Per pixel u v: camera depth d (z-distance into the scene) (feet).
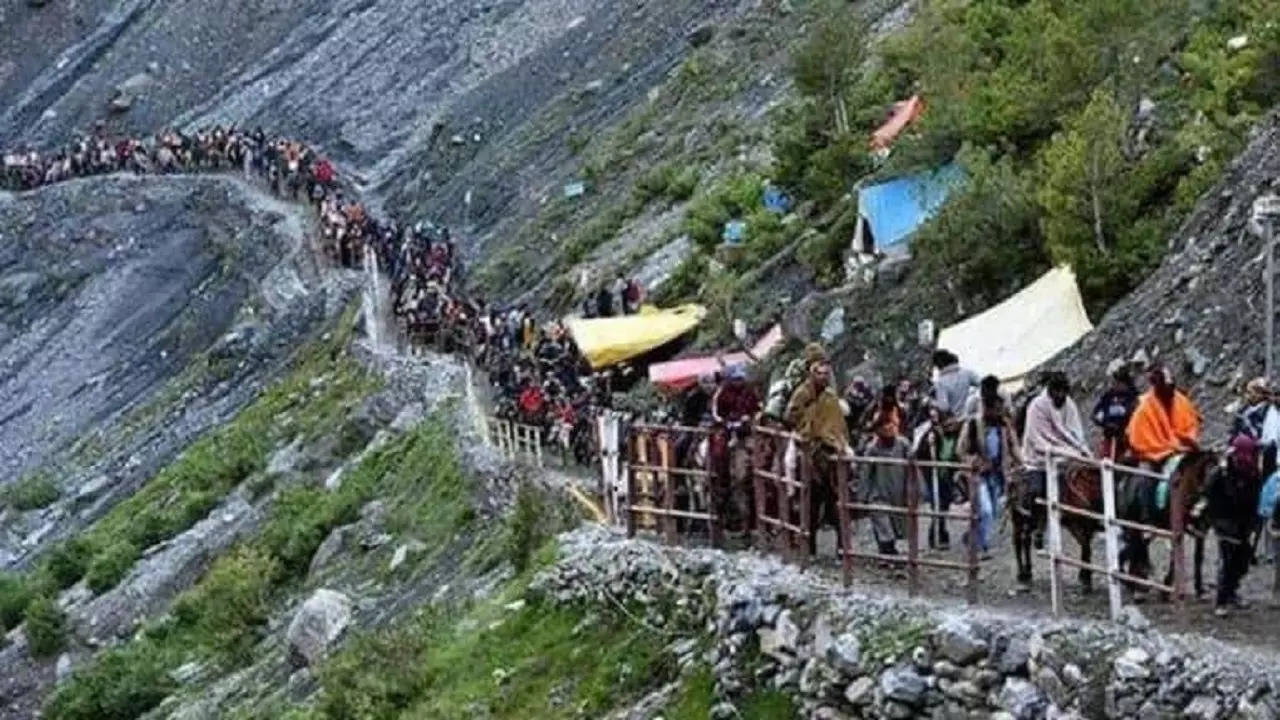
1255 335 83.05
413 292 178.50
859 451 66.44
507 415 127.75
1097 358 92.38
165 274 265.95
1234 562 54.44
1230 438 60.23
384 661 83.82
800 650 58.75
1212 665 47.83
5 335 272.92
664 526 75.05
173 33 362.12
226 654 119.55
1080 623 52.01
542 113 264.11
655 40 258.78
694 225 166.81
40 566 166.61
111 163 305.32
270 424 168.86
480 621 81.00
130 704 120.57
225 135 292.61
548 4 307.99
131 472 192.95
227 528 145.28
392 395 151.02
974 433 65.77
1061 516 57.77
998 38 151.33
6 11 388.37
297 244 237.66
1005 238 114.01
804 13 224.12
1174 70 121.08
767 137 188.03
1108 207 106.11
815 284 135.13
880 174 137.59
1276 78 109.50
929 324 112.98
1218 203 96.27
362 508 128.16
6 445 239.50
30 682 139.95
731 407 73.00
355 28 334.44
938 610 55.62
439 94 306.35
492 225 240.73
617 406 124.47
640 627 68.95
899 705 53.72
